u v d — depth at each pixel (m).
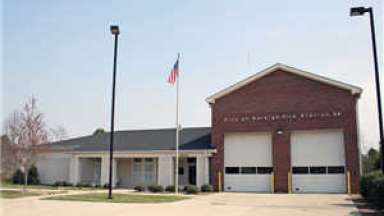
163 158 36.56
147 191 32.56
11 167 34.31
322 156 32.56
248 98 34.72
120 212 17.56
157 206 20.39
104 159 38.44
